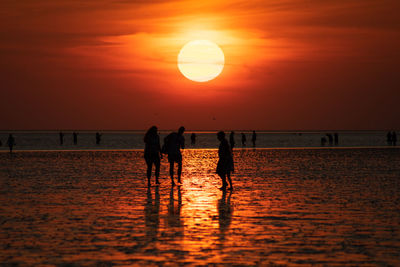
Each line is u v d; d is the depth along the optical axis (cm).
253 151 17162
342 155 14375
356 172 8562
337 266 2602
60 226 3656
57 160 12094
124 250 2923
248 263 2647
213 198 5212
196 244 3081
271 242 3136
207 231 3478
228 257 2770
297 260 2711
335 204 4762
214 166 10238
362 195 5438
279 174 8175
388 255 2817
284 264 2633
